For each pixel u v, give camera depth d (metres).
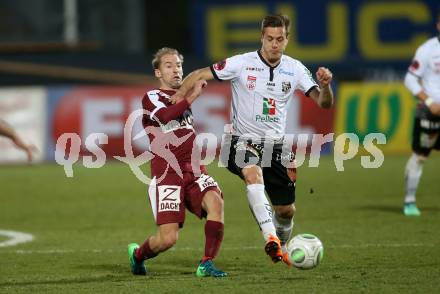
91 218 46.94
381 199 50.62
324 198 51.62
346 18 89.56
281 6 89.69
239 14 89.69
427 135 43.38
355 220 43.09
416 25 89.31
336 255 33.12
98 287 27.47
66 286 27.94
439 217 43.34
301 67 29.88
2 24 88.25
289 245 27.14
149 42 92.44
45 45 84.44
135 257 29.48
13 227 44.59
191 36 92.31
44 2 88.19
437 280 27.28
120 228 43.31
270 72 29.36
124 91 71.81
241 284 27.09
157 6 92.25
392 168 64.88
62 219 46.91
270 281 27.59
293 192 30.47
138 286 27.33
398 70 89.31
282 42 28.78
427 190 53.62
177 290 26.34
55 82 83.62
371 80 88.81
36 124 72.62
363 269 29.78
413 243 35.62
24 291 27.23
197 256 34.19
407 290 25.72
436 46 42.88
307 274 28.94
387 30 89.44
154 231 42.09
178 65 28.98
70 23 86.81
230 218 45.31
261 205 28.00
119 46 90.00
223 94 71.12
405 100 72.56
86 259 34.16
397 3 89.31
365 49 89.69
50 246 38.00
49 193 57.56
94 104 71.94
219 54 90.12
